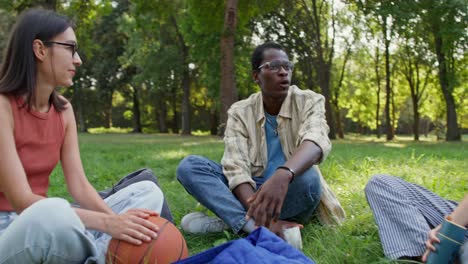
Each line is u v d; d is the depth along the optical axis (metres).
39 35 2.52
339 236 3.23
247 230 3.30
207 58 25.16
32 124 2.55
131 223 2.35
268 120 3.76
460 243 2.35
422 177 5.98
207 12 18.02
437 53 25.80
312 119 3.49
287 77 3.58
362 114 44.38
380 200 2.87
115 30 40.81
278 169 3.03
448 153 11.38
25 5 15.88
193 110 49.81
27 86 2.50
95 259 2.22
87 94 46.41
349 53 32.72
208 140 24.23
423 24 21.03
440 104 37.28
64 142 2.83
